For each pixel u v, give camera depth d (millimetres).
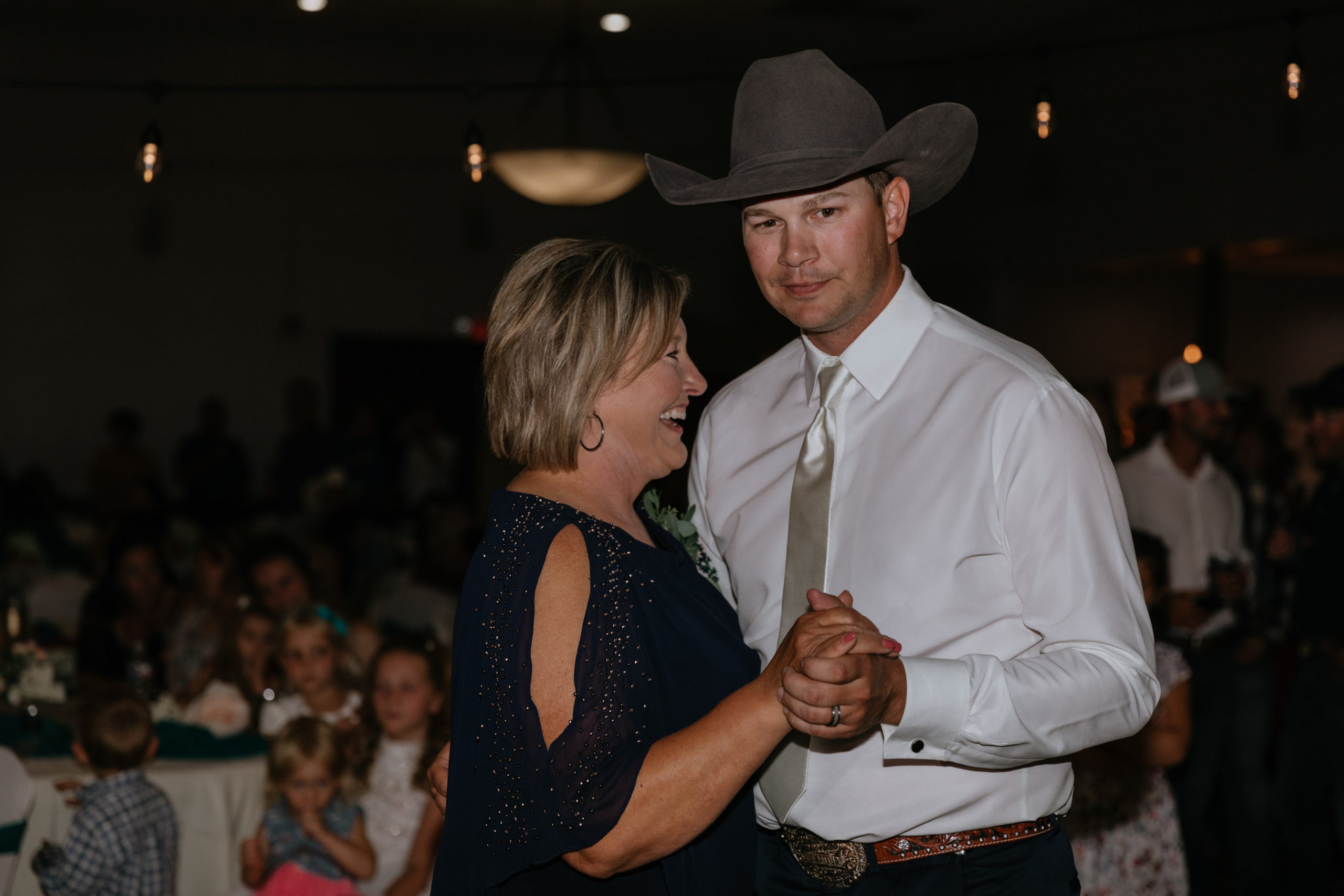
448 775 1425
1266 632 4254
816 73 1558
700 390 1554
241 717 3730
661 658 1396
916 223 9977
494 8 8828
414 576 5473
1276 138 7109
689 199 1526
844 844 1549
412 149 9836
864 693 1226
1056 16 8531
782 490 1700
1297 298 9359
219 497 8867
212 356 9523
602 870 1298
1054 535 1421
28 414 9141
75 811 3027
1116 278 9188
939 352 1590
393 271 9859
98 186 9266
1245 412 5844
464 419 10062
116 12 9047
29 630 4523
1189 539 4191
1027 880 1515
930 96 9789
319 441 8648
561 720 1289
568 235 10086
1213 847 4793
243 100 9531
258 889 3029
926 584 1523
